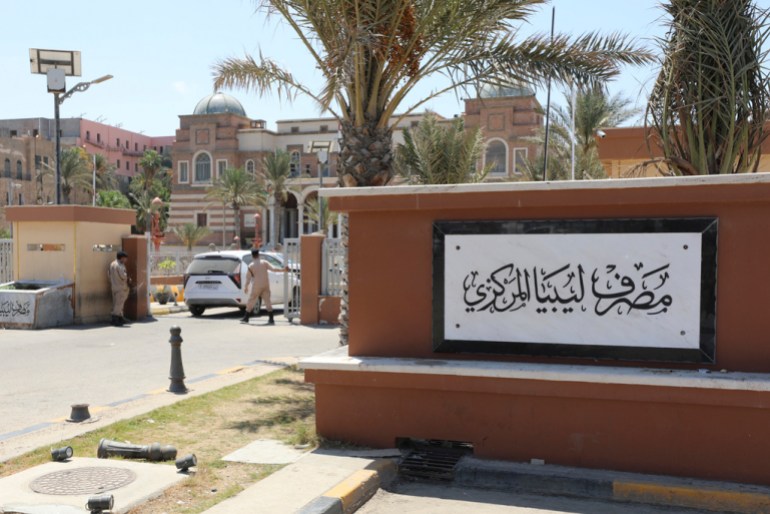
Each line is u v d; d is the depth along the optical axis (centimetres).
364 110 970
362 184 967
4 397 782
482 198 553
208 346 1223
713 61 702
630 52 958
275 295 1886
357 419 585
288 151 6981
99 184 7725
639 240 524
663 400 498
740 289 503
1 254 1692
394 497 499
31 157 6994
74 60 1994
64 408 726
